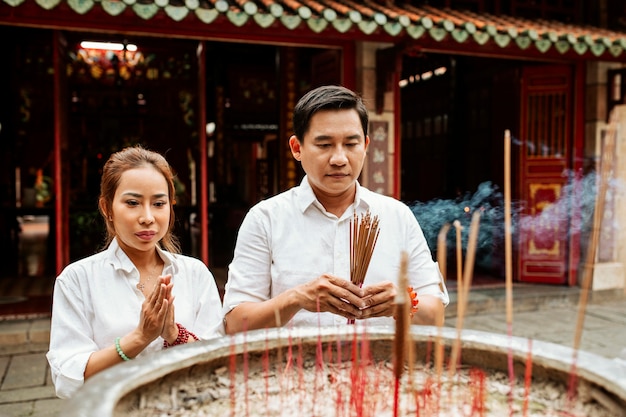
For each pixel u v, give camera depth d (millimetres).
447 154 8344
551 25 6391
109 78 11312
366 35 5266
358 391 1160
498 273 7074
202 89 6199
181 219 9617
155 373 1040
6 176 10664
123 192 1634
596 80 6516
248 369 1223
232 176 13289
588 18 7031
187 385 1126
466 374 1261
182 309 1746
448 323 5477
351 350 1300
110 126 11555
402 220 1826
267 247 1768
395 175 5996
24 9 4609
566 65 6609
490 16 6391
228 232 10234
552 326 5426
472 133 7801
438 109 8648
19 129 10680
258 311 1570
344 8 4977
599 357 1134
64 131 5750
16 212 8953
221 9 4582
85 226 10109
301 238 1748
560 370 1120
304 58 9484
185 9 4477
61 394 1508
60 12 4723
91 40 9688
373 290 1425
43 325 4930
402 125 9898
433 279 1821
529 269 6809
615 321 5613
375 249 1765
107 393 910
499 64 7156
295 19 4754
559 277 6699
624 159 6586
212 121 11664
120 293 1677
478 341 1253
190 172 11797
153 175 1659
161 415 1049
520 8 6887
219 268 7965
